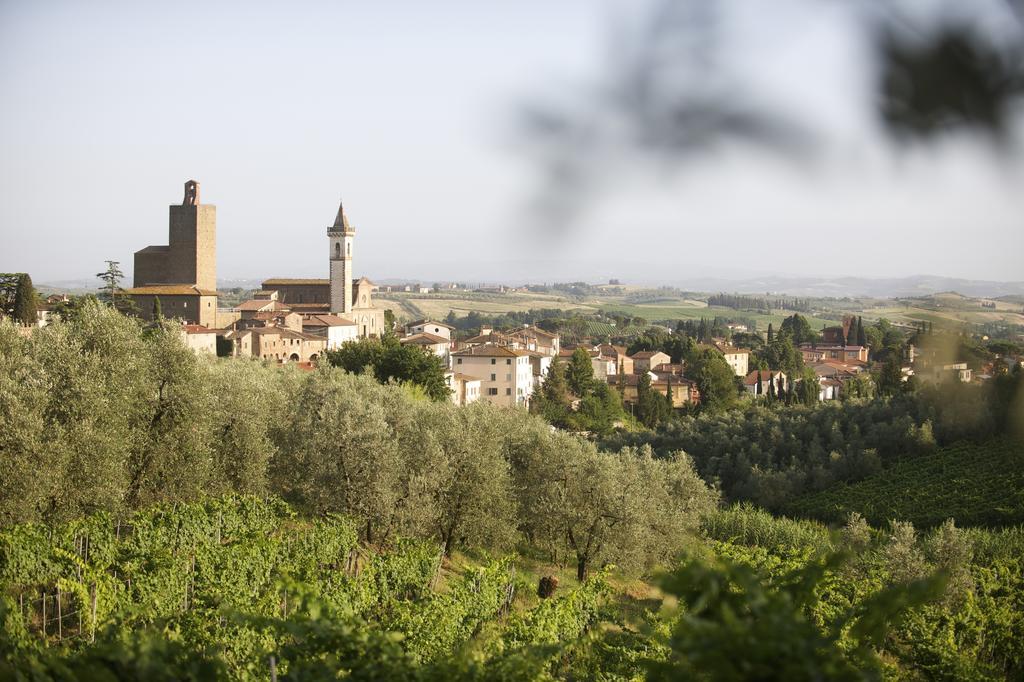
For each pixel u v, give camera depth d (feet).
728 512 183.83
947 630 93.56
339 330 409.90
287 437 133.80
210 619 67.26
